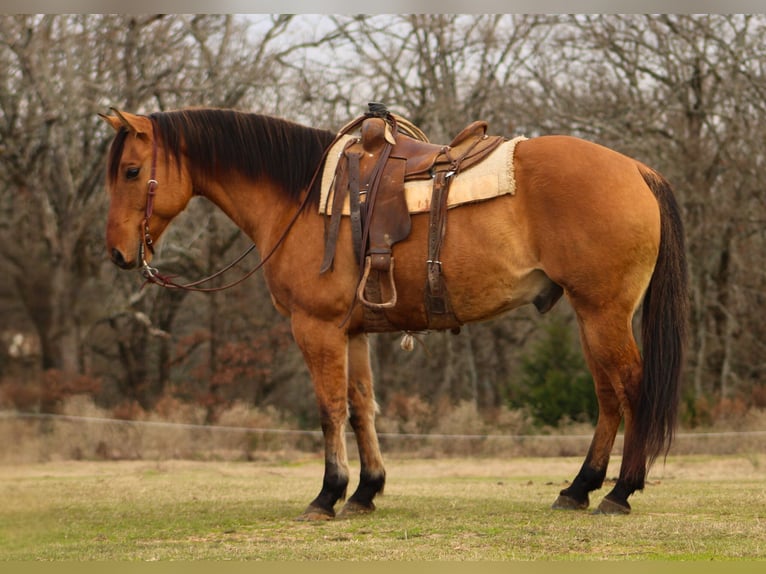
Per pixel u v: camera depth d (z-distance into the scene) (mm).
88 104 20531
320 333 5672
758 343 19969
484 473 10688
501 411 16531
